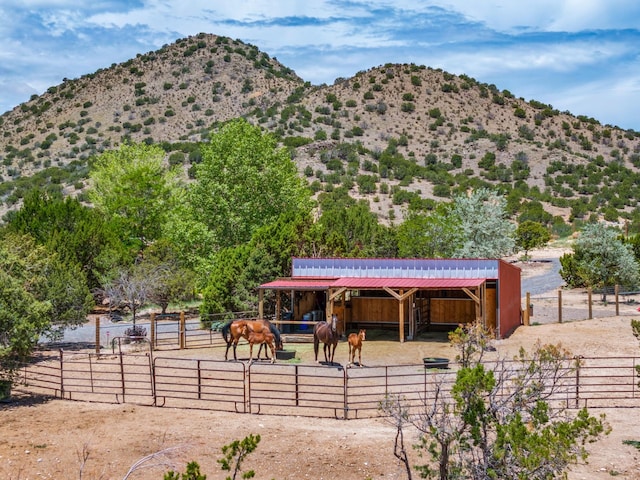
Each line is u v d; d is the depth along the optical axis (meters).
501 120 173.25
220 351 28.58
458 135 157.12
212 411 18.70
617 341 27.66
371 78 186.62
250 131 46.78
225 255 37.22
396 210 94.25
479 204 52.34
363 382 21.42
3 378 21.16
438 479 13.20
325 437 16.20
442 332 33.25
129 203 49.50
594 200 107.81
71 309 29.45
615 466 14.18
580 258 48.25
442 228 46.16
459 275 31.09
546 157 138.75
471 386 10.90
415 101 176.12
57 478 13.68
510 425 10.45
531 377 12.48
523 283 53.31
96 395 20.66
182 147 134.50
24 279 26.47
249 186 45.47
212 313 35.59
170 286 37.09
